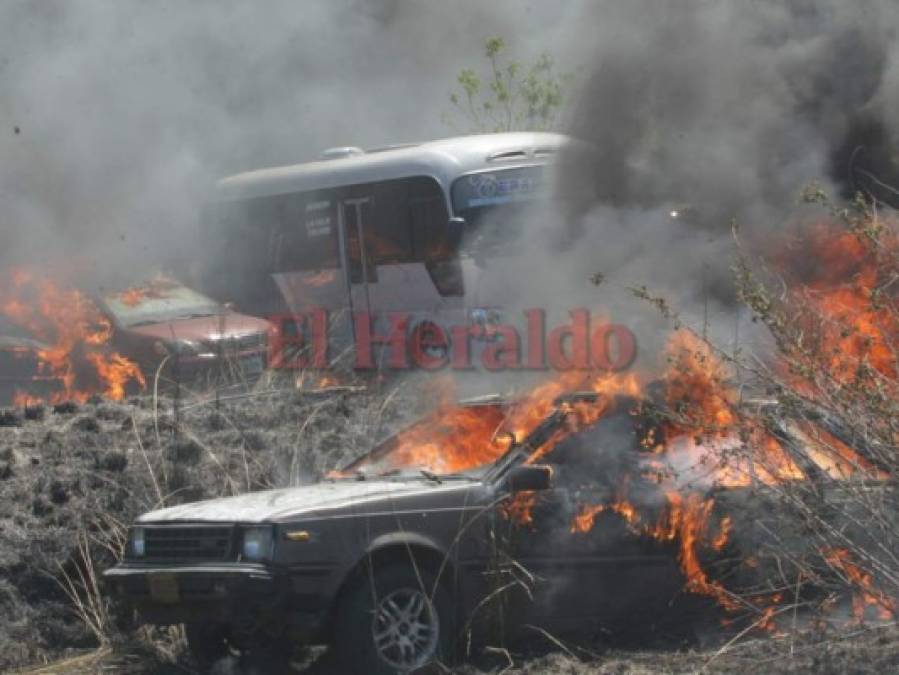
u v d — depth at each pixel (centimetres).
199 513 1455
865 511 1305
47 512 1861
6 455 2019
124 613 1717
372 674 1373
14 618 1695
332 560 1380
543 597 1474
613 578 1499
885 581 1298
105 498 1900
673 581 1505
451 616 1434
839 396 1301
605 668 1399
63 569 1770
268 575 1359
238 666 1555
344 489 1507
